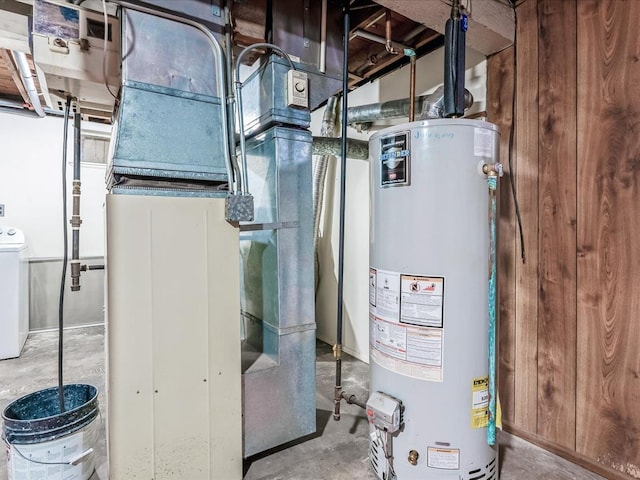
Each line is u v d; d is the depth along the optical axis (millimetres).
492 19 1739
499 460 1671
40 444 1396
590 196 1572
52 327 3801
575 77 1610
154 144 1375
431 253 1393
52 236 3781
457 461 1409
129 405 1319
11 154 3594
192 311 1431
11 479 1402
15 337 3049
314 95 1830
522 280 1831
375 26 2217
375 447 1564
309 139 1780
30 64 2422
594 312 1566
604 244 1530
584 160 1588
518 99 1832
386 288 1501
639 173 1425
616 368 1503
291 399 1745
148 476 1354
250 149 1940
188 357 1426
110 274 1281
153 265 1354
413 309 1424
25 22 1566
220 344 1495
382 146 1519
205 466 1466
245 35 1848
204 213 1453
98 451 1770
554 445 1718
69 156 3826
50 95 1521
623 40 1459
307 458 1704
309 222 1788
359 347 2996
